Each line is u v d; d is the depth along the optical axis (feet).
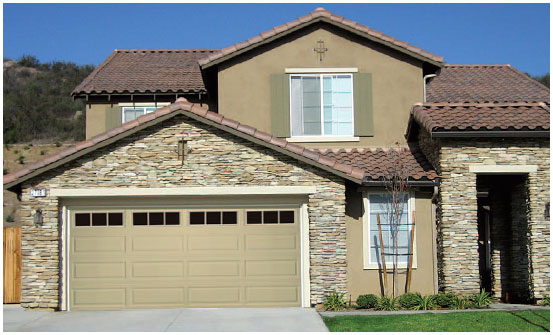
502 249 60.49
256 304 52.90
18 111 191.42
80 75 230.48
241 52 61.77
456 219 54.80
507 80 74.13
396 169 54.54
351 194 56.75
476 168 55.11
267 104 62.13
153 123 51.93
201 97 68.39
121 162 52.21
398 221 56.03
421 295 55.62
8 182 51.21
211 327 43.73
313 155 51.70
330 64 62.59
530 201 55.31
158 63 76.38
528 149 55.52
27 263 51.37
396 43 61.93
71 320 46.88
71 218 52.95
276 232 53.36
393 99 62.54
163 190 52.08
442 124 53.98
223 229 53.36
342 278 52.19
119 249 52.95
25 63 241.96
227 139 52.60
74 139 180.04
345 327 43.11
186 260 53.11
